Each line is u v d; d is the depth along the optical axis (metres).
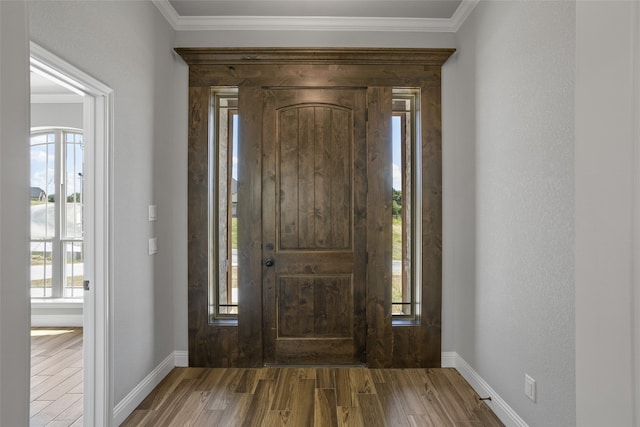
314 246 3.11
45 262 4.37
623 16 0.52
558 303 1.78
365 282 3.10
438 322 3.10
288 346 3.09
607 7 0.55
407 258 3.21
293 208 3.11
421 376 2.92
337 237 3.11
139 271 2.50
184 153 3.10
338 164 3.11
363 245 3.10
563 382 1.74
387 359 3.07
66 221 4.39
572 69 1.68
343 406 2.45
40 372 3.08
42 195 4.40
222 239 3.21
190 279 3.07
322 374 2.94
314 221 3.11
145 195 2.59
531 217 2.00
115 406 2.20
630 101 0.51
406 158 3.22
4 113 0.41
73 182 4.43
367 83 3.08
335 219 3.11
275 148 3.09
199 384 2.76
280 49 3.01
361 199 3.09
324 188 3.10
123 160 2.30
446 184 3.11
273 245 3.09
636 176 0.50
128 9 2.36
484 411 2.39
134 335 2.43
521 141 2.11
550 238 1.84
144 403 2.48
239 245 3.07
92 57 1.98
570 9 1.69
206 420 2.28
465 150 2.90
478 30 2.67
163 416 2.32
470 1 2.73
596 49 0.58
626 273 0.51
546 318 1.87
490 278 2.48
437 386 2.75
